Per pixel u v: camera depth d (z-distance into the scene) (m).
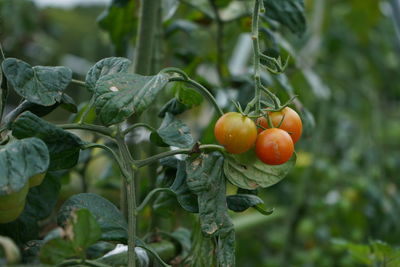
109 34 1.21
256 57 0.87
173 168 0.94
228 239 0.85
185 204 0.88
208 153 0.87
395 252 1.05
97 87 0.82
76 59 2.53
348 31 2.35
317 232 1.77
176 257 1.03
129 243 0.84
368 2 2.09
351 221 1.77
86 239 0.81
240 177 0.88
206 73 1.52
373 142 2.08
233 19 1.25
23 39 2.25
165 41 1.29
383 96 2.53
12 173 0.78
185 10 1.59
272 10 1.03
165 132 0.90
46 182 0.90
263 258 1.92
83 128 0.87
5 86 0.86
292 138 0.88
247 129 0.84
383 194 1.85
